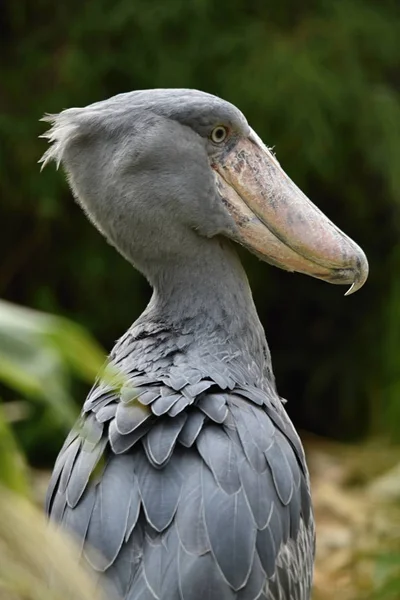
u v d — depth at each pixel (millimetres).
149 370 7223
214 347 7645
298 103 17656
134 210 7785
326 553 13617
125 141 7730
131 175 7754
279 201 7941
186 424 6559
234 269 8008
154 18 17891
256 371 7805
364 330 19984
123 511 6195
